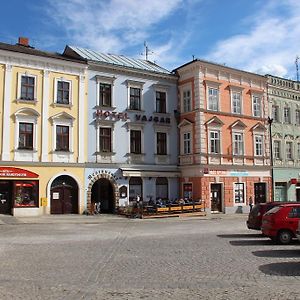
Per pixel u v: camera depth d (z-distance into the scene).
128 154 35.66
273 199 41.59
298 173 44.47
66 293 8.88
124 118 35.78
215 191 37.50
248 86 41.16
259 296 8.59
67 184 32.75
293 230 17.09
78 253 14.38
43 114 31.89
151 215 32.31
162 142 38.09
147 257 13.53
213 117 37.66
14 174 30.23
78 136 33.34
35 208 30.95
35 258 13.30
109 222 28.53
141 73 37.06
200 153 36.34
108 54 39.88
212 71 38.38
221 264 12.27
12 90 30.84
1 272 11.12
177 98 39.31
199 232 22.00
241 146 39.69
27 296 8.63
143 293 8.87
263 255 14.07
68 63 33.19
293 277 10.52
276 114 43.69
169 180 37.97
